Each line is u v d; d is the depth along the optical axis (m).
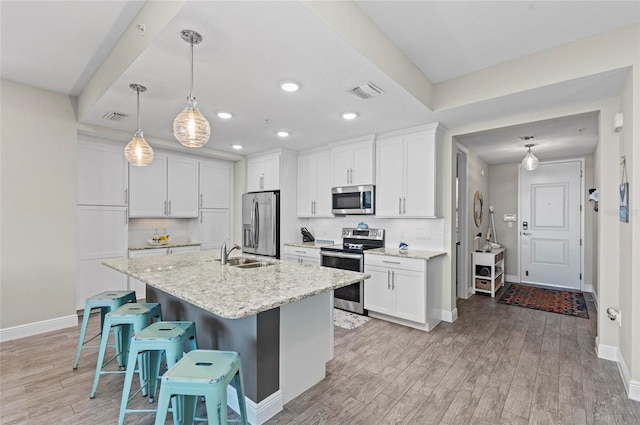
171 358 1.70
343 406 2.00
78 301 3.74
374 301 3.72
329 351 2.37
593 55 2.23
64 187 3.40
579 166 5.28
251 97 2.70
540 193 5.65
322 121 3.39
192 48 1.89
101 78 2.71
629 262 2.22
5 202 3.04
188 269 2.43
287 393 2.02
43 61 2.68
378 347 2.92
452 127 3.62
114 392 2.13
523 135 4.02
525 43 2.34
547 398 2.11
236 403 1.95
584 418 1.91
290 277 2.11
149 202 4.45
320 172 4.71
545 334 3.26
